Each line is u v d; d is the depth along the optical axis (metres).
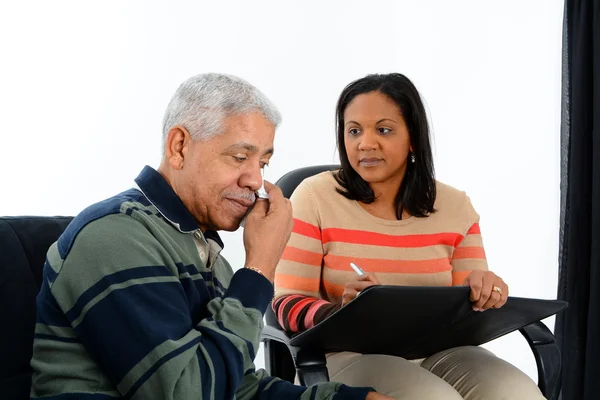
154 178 1.24
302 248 1.75
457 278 1.86
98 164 2.57
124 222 1.15
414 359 1.78
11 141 2.43
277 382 1.35
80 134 2.54
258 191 1.32
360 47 3.11
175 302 1.12
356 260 1.76
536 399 1.53
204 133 1.21
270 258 1.26
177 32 2.70
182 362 1.05
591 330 2.30
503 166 2.88
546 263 2.74
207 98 1.22
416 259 1.78
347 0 3.06
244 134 1.22
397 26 3.17
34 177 2.47
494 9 2.88
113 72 2.59
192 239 1.25
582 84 2.34
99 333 1.07
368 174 1.77
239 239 2.85
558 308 1.57
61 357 1.12
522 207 2.81
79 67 2.53
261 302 1.20
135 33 2.62
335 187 1.82
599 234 2.28
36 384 1.14
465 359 1.66
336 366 1.63
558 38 2.66
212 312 1.17
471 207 1.90
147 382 1.05
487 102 2.92
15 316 1.22
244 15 2.84
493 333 1.68
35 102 2.46
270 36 2.90
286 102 2.96
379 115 1.75
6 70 2.42
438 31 3.09
